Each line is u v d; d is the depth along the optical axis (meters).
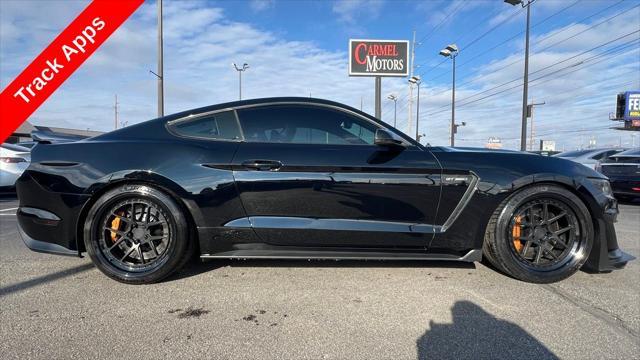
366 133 2.98
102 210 2.80
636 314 2.44
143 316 2.35
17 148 8.04
